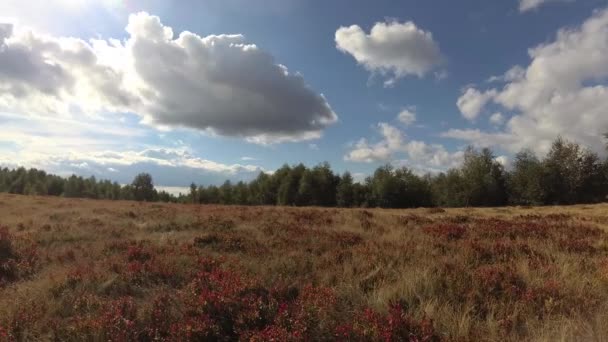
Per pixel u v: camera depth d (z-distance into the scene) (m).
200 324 4.34
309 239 9.80
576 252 8.23
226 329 4.55
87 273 6.22
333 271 6.58
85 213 17.12
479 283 5.66
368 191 65.12
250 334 4.18
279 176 75.00
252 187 80.44
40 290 5.63
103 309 4.79
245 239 9.55
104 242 9.50
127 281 6.10
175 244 9.11
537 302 5.09
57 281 5.89
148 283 6.04
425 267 6.32
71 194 101.69
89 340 4.20
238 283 5.50
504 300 5.22
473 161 57.16
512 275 5.89
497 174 56.75
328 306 4.72
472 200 56.72
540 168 52.62
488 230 11.13
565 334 4.00
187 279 6.16
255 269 6.75
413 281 5.62
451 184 58.62
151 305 5.01
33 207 21.95
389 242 9.11
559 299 5.11
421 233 10.75
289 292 5.54
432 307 4.75
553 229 11.31
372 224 13.28
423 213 22.39
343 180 66.88
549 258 7.23
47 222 13.99
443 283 5.74
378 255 7.49
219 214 16.73
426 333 4.18
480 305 5.11
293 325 4.29
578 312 4.65
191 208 22.03
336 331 4.14
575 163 52.97
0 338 4.13
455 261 7.08
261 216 15.97
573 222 14.74
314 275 6.46
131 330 4.27
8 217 16.41
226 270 6.36
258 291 5.42
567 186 52.62
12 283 6.35
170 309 4.92
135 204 27.12
